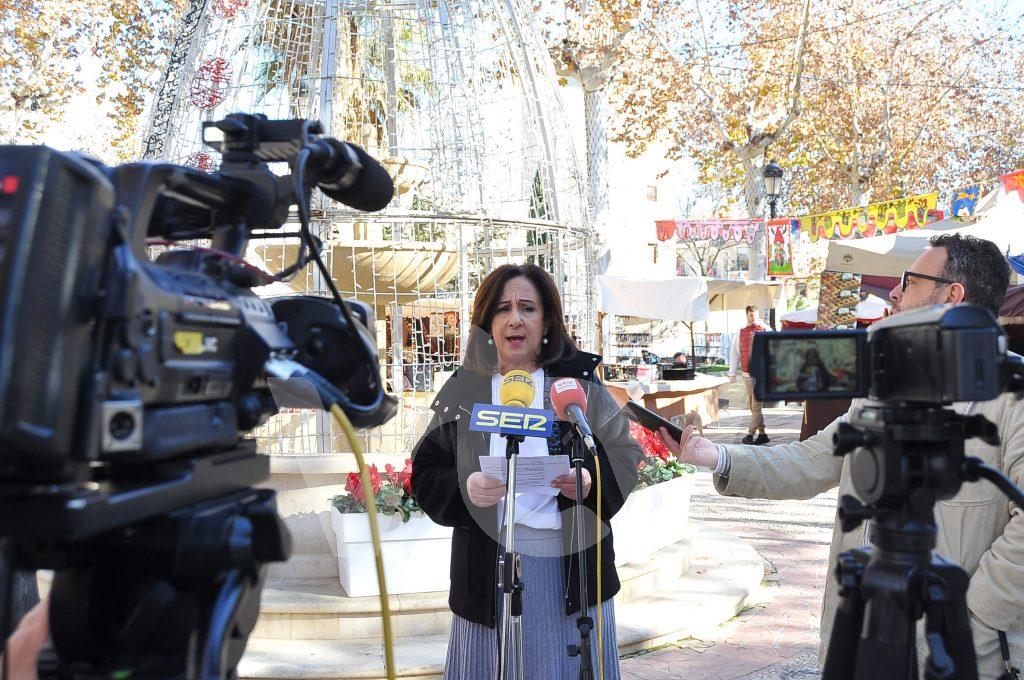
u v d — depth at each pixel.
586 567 2.21
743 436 12.72
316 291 4.41
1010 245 7.84
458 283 4.97
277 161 1.27
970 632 1.28
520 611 1.97
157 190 0.98
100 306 0.83
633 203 27.95
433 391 4.62
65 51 12.84
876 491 1.24
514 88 4.78
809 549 6.20
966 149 24.12
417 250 4.42
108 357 0.84
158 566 1.00
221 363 1.03
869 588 1.27
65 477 0.82
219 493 1.05
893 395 1.22
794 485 2.25
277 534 1.02
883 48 21.53
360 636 3.94
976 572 1.96
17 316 0.76
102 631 1.00
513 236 4.88
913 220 10.76
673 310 13.05
